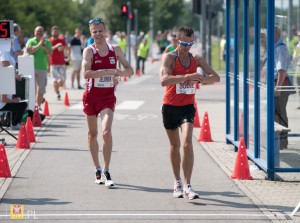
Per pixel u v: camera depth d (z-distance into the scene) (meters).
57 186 25.45
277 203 22.95
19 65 42.66
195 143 36.09
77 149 33.78
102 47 25.61
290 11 66.50
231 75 35.31
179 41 23.16
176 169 23.95
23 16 107.00
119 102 58.75
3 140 35.06
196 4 80.31
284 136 27.50
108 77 25.53
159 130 41.00
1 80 35.41
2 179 26.61
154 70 113.44
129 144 35.47
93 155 26.05
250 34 30.56
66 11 146.50
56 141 36.44
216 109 53.72
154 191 24.70
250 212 21.77
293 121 29.52
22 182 26.11
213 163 30.22
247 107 31.14
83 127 42.31
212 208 22.27
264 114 27.72
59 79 59.72
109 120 25.52
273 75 26.11
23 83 40.81
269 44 25.98
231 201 23.22
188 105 23.64
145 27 193.88
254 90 28.78
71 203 22.88
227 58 35.25
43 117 43.84
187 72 23.36
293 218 21.00
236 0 33.28
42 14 129.75
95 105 25.70
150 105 56.25
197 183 26.12
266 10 26.41
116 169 28.77
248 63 30.91
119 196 23.91
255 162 28.62
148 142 36.16
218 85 79.25
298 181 26.53
